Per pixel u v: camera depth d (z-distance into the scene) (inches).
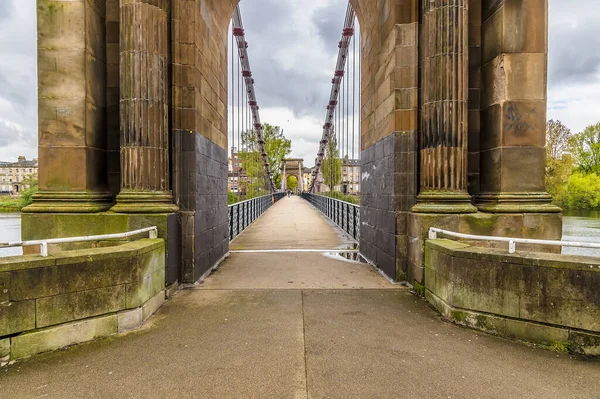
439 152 211.8
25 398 103.9
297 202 1775.3
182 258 224.2
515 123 208.8
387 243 249.0
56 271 134.9
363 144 334.0
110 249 154.8
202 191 246.1
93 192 208.7
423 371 118.2
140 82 205.5
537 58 208.2
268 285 227.3
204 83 250.5
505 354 130.6
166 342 141.0
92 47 209.8
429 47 215.2
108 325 147.0
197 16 233.0
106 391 107.1
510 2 207.2
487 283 149.8
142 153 205.3
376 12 282.2
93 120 210.7
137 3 204.5
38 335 130.4
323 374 116.2
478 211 213.0
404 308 182.2
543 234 204.5
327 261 307.1
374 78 290.0
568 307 132.5
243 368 120.1
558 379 113.7
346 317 169.2
